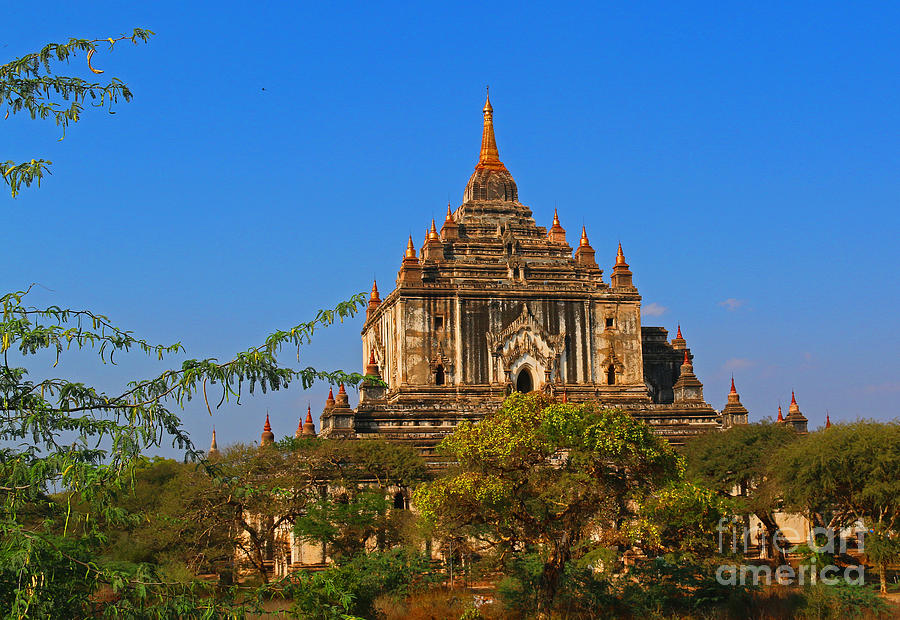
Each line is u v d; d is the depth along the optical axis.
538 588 50.28
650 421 90.44
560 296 93.12
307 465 68.31
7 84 24.17
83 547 25.22
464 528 57.53
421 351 90.06
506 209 99.56
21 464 23.80
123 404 24.78
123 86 24.88
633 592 50.34
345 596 27.58
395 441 82.50
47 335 24.09
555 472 50.84
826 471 57.81
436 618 50.00
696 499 48.31
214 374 24.84
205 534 61.47
